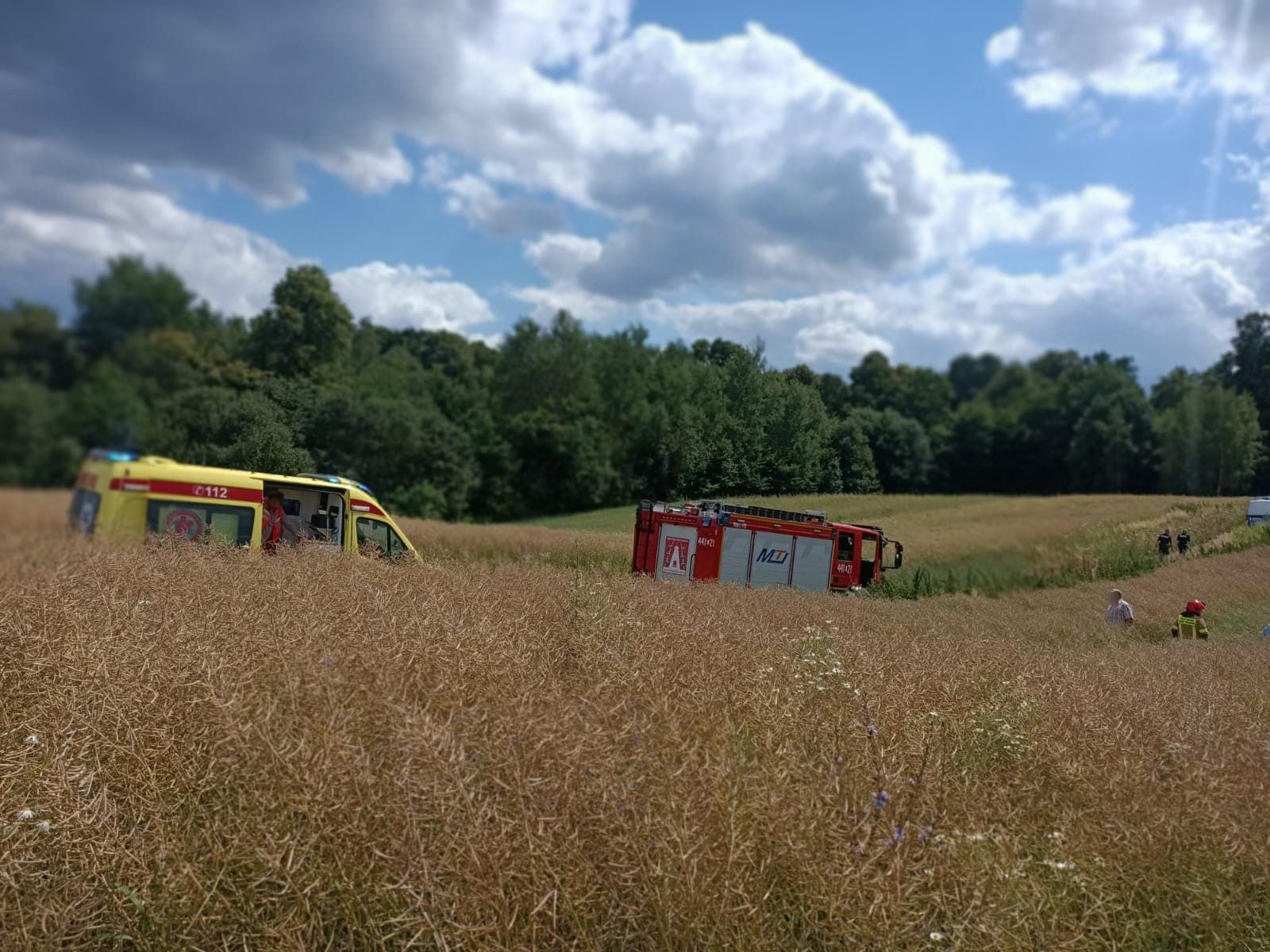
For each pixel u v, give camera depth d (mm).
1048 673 6371
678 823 2811
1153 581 14984
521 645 4703
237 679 3480
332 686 3391
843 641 6387
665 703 3811
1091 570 15273
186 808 3031
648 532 17094
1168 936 3275
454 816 2748
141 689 3428
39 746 3150
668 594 8133
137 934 2602
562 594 6652
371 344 33969
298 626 4230
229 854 2699
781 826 2939
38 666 3588
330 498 10344
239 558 6625
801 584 16750
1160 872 3408
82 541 5684
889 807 3244
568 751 3086
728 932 2609
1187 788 4059
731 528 16844
